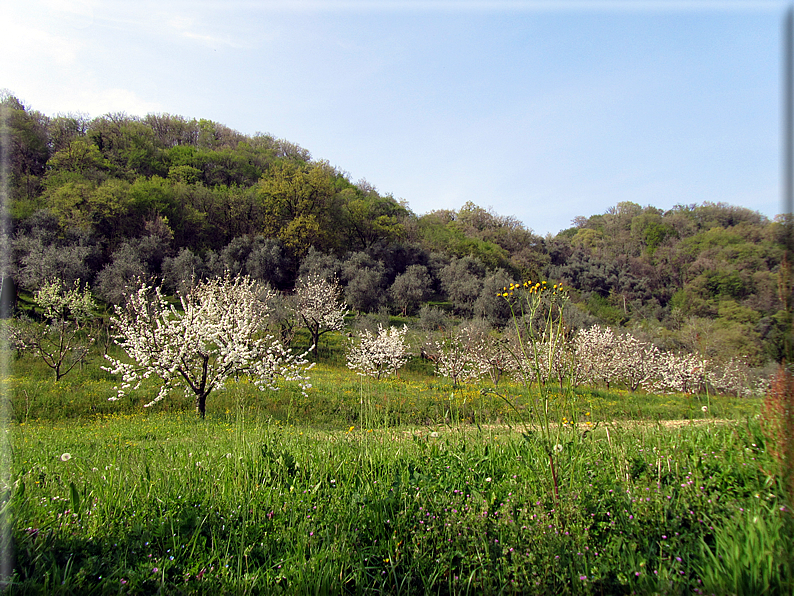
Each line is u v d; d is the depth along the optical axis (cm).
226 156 8019
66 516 326
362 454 462
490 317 4094
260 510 351
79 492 379
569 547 271
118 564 274
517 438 503
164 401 1530
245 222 6131
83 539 299
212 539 300
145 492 376
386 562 286
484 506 321
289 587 259
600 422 529
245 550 287
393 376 2336
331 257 5256
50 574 260
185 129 9238
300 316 2973
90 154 5700
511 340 2059
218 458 486
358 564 279
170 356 1389
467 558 274
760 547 260
